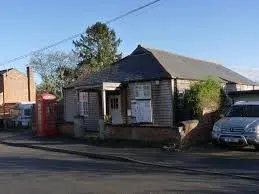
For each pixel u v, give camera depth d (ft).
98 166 46.85
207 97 66.23
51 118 84.43
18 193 32.37
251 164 45.62
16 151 64.28
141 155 54.39
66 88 96.99
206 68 102.47
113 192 32.30
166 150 58.08
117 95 87.30
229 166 44.73
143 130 65.36
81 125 78.13
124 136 68.44
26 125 110.52
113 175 40.29
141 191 32.55
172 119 78.02
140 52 91.45
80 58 204.95
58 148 64.08
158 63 84.43
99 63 199.00
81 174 40.88
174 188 33.73
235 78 108.27
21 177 39.55
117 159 53.21
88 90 88.58
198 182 36.45
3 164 48.80
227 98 73.10
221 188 33.81
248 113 59.26
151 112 81.25
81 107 94.38
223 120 58.59
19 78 186.91
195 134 61.67
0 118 116.26
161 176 39.70
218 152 55.11
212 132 58.80
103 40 205.36
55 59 199.82
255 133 54.39
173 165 46.44
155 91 80.74
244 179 38.09
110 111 88.63
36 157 55.77
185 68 88.89
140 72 84.48
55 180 37.60
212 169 43.27
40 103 84.64
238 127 55.52
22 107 111.65
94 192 32.32
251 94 72.43
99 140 70.74
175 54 100.22
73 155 58.49
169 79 78.59
